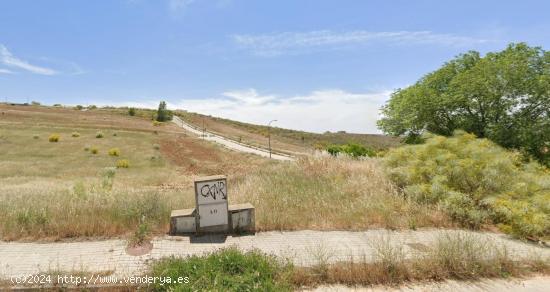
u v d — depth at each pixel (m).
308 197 8.62
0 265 4.69
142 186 17.12
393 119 19.89
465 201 7.46
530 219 6.55
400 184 9.31
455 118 16.70
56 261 4.85
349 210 7.47
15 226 5.85
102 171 26.09
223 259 4.54
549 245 6.25
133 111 98.50
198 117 115.25
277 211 7.23
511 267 5.08
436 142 9.40
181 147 46.84
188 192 10.21
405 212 7.52
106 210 6.62
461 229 6.98
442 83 17.73
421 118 17.34
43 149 38.44
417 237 6.37
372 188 9.34
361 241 6.09
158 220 6.45
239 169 24.58
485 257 5.15
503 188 7.82
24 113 74.50
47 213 6.29
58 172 25.83
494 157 8.23
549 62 14.59
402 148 10.23
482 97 15.15
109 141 47.38
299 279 4.48
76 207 6.70
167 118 95.94
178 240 5.84
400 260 4.96
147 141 49.75
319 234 6.39
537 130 14.05
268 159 34.75
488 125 15.13
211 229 6.20
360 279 4.59
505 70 14.41
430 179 8.65
